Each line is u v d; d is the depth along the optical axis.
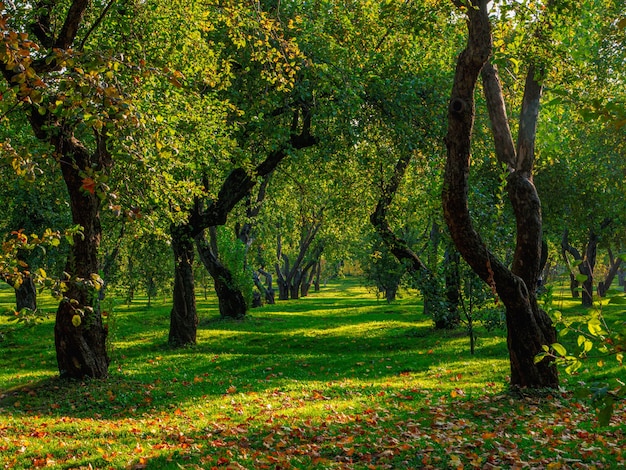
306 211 39.09
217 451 9.46
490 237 20.34
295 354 24.70
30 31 14.46
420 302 57.91
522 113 13.34
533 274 13.17
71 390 15.23
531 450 8.73
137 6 14.92
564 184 32.75
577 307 37.72
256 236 47.72
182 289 26.64
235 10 12.36
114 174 9.38
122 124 5.71
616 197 34.12
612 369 15.27
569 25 13.38
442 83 24.61
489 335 27.17
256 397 14.63
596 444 9.05
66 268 15.77
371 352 24.77
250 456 9.10
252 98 22.19
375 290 59.59
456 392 14.09
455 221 12.33
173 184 13.90
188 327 26.73
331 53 20.70
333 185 30.08
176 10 15.23
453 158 12.05
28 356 23.94
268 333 31.16
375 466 8.30
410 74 23.97
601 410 3.54
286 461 8.52
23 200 28.67
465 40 25.12
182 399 14.76
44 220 29.55
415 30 11.59
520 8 11.83
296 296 67.50
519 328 12.97
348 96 20.95
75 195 15.23
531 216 13.15
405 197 29.28
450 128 11.91
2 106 5.75
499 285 12.64
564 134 22.55
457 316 23.30
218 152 18.95
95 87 5.44
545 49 12.16
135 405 14.20
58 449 9.75
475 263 12.54
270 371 20.14
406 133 23.55
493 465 8.07
